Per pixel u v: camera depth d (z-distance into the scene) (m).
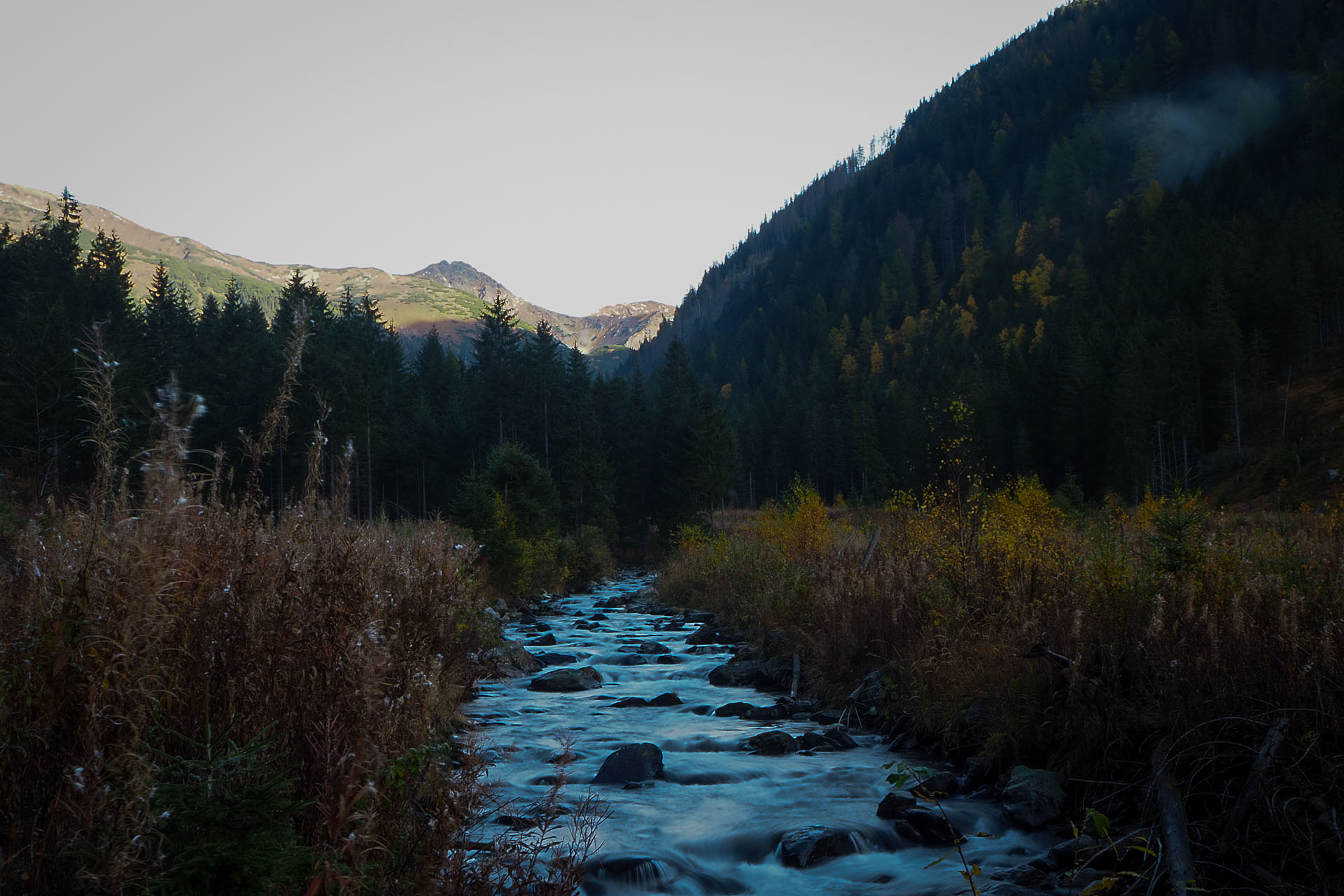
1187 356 79.44
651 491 69.25
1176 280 103.12
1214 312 83.12
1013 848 5.86
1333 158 134.50
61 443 24.75
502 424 76.44
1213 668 5.82
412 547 9.96
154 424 3.22
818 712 10.04
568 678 11.53
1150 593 7.39
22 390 27.08
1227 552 7.88
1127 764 6.18
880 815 6.52
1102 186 196.75
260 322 82.94
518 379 82.19
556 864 4.09
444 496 63.72
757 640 14.67
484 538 21.00
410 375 92.81
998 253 171.50
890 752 8.30
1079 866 5.27
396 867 3.40
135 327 54.41
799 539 18.92
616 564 55.91
